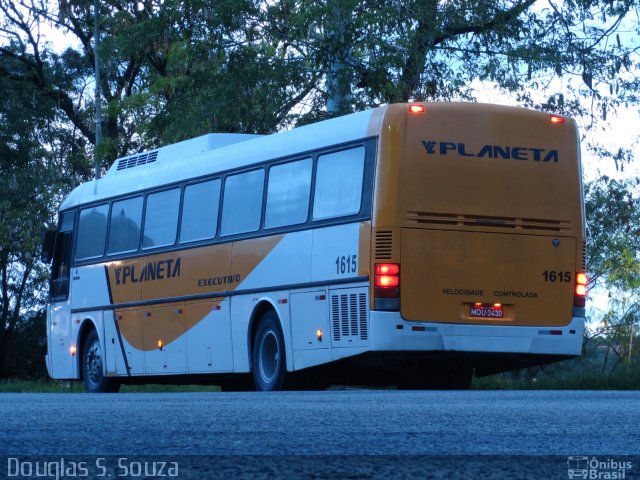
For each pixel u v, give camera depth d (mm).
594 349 31234
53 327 24203
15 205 47000
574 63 28000
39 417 5824
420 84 28734
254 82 29484
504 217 16141
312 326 16422
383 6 28109
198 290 19250
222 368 18562
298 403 8078
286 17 30266
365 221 15656
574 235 16594
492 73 28078
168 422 5426
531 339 16109
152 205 20984
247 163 18391
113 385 22453
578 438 4434
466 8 28344
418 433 4734
